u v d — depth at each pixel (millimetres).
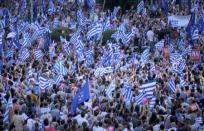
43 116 40969
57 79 53219
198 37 86688
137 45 90000
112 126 38156
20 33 86250
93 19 104875
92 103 45750
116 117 41031
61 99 47031
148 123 40344
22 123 40312
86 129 37469
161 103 46750
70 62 66125
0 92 50344
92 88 51281
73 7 122000
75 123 38500
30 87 50875
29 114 42719
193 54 72688
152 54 78688
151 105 43938
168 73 62406
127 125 38688
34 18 111812
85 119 40156
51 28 96750
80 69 62375
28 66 63969
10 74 57406
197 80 57844
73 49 75562
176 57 69375
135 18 108000
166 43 90188
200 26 91125
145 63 67312
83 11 118188
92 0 118938
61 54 71812
